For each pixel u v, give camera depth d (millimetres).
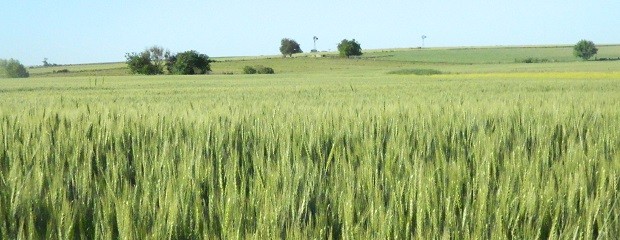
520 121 7340
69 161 4547
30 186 3426
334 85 42688
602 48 192625
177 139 5199
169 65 126750
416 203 3383
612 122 7199
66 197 3486
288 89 35000
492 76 67875
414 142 5578
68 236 2920
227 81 59875
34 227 2879
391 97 20422
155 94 29188
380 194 3475
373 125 6152
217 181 4023
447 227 2971
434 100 13984
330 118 6871
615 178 3906
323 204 3410
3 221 3020
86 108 7559
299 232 2854
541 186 3738
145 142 5488
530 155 4914
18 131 5699
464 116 7168
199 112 7641
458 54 165500
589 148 5039
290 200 3377
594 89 28812
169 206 3148
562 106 8914
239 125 6152
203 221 3119
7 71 112000
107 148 5168
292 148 4984
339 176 4020
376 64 140500
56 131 5746
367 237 2850
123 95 27859
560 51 174125
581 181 3727
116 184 3764
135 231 2896
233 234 2898
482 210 3275
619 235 3057
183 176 3773
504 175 4008
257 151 4863
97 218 3100
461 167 4172
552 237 3016
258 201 3312
